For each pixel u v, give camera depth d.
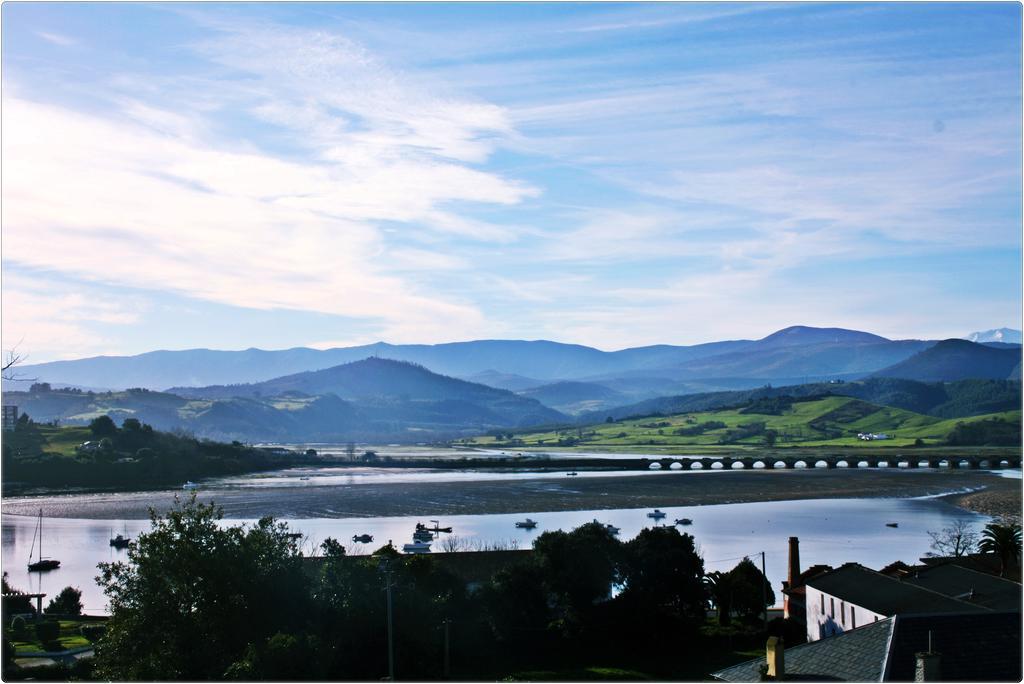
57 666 92.94
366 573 95.56
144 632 85.25
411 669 91.06
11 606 131.62
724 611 120.38
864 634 61.19
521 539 192.00
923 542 181.25
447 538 193.50
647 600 115.44
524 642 110.19
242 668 78.69
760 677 59.06
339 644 88.62
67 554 187.50
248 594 88.31
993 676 56.56
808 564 155.38
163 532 89.88
